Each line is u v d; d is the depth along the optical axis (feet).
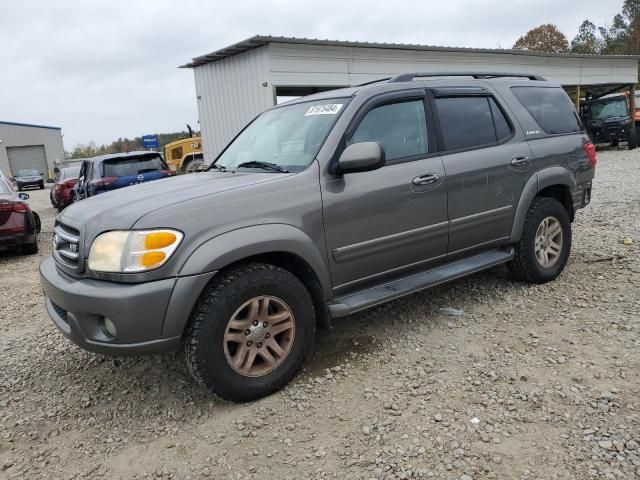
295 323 10.81
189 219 9.70
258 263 10.53
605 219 24.59
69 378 12.27
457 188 13.41
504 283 16.31
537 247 15.60
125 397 11.20
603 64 78.84
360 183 11.76
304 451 8.87
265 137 13.67
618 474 7.71
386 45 45.93
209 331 9.70
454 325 13.51
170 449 9.25
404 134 12.87
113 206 10.52
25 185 123.24
